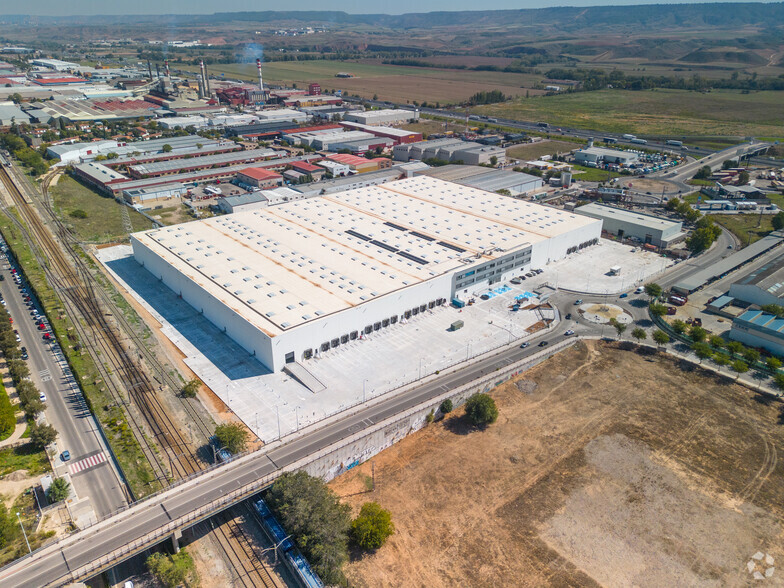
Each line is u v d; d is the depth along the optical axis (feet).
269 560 250.37
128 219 645.92
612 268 533.96
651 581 240.94
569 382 377.09
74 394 357.82
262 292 422.41
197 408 341.41
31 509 271.69
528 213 611.06
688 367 391.65
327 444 302.45
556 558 251.39
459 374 372.58
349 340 412.16
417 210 612.29
